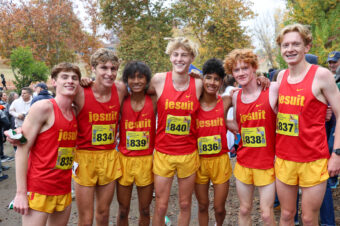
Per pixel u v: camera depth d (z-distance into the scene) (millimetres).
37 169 2252
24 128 2213
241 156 2744
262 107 2592
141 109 2809
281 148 2488
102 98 2637
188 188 2814
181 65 2666
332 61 4336
